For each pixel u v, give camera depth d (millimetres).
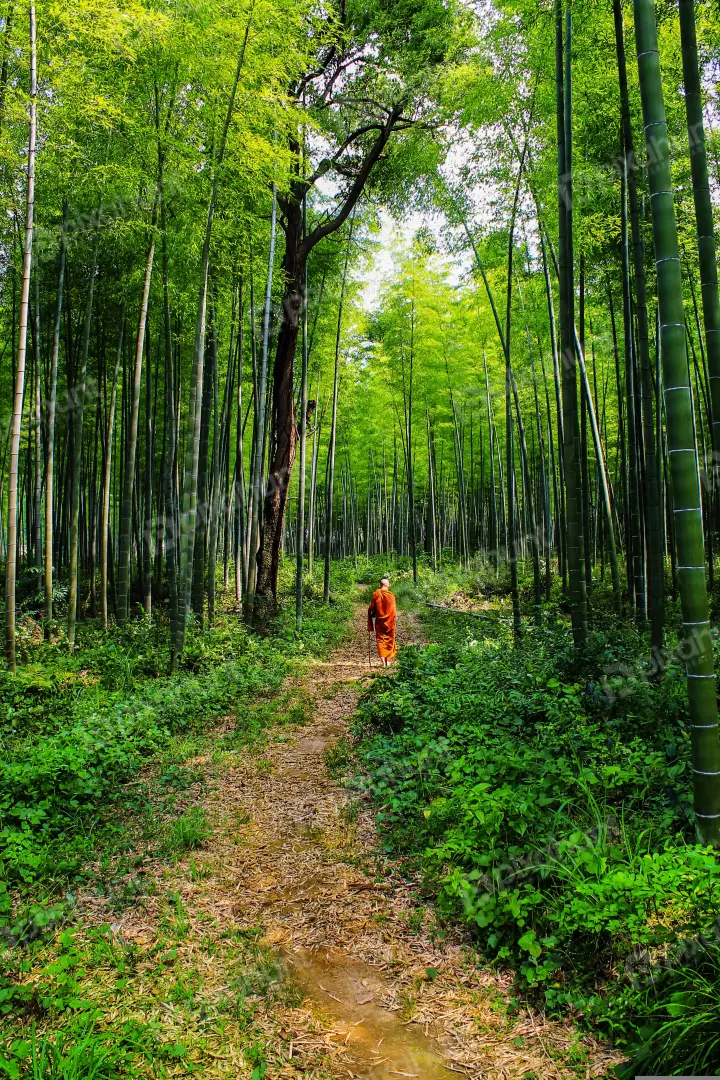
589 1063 2240
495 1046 2373
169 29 6906
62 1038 2221
